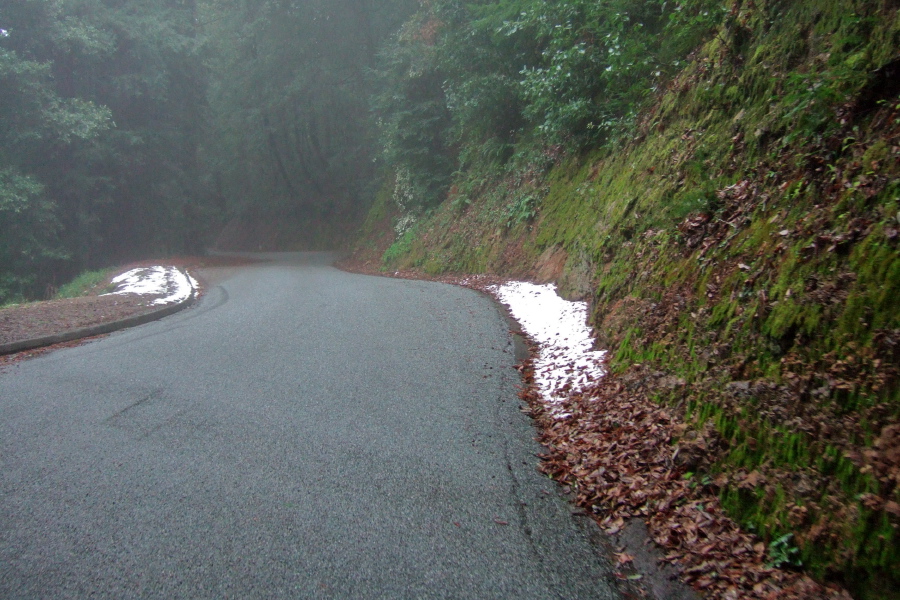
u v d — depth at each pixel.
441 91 22.53
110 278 19.66
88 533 3.77
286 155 44.34
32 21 22.70
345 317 10.02
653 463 4.20
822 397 3.38
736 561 3.24
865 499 2.87
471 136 19.12
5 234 22.05
